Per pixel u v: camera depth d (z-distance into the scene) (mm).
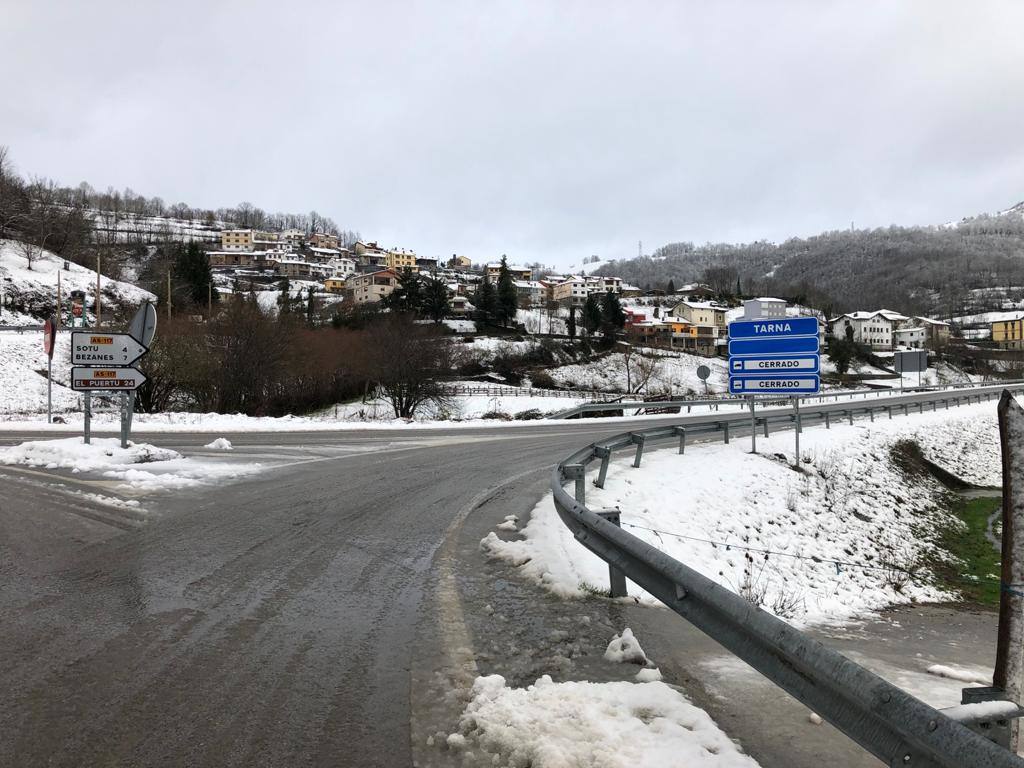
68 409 37844
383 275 114438
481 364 72438
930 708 2123
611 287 152625
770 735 3219
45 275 75250
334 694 3568
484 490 10258
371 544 6910
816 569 10398
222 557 6293
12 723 3182
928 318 139625
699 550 9031
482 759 2922
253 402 37031
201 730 3154
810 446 18203
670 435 14281
